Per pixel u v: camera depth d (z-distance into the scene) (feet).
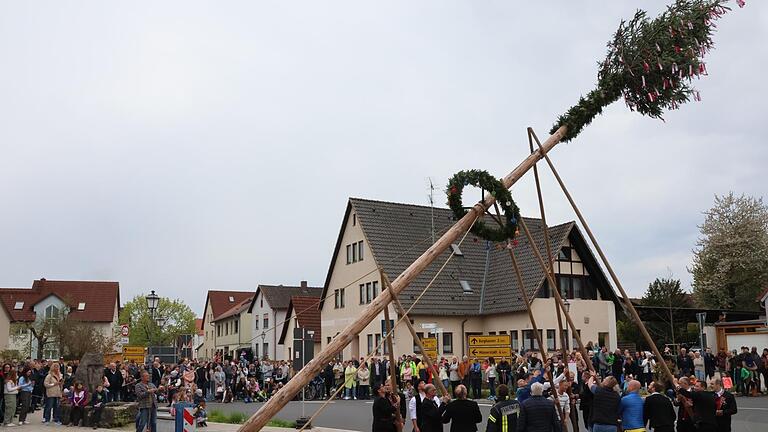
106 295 237.25
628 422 43.32
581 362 80.43
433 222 157.28
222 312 288.10
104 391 78.84
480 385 98.94
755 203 202.49
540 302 131.44
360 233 149.28
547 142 45.85
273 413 35.01
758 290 196.54
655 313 150.20
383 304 39.50
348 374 107.45
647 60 44.42
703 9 43.91
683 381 45.93
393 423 44.98
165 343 278.05
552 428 39.45
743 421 68.59
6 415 76.64
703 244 205.87
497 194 42.83
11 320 205.46
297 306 182.60
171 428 62.90
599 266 136.67
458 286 143.95
